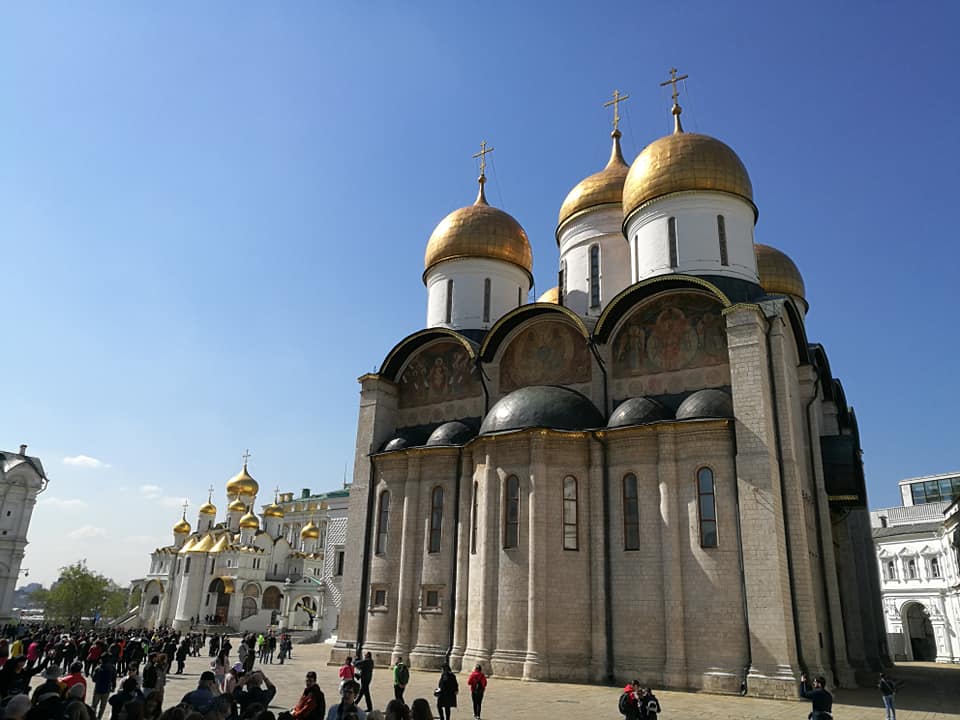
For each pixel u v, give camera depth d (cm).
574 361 3384
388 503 3534
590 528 2917
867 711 2172
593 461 2986
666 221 3419
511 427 3052
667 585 2689
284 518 11812
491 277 4103
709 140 3484
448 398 3728
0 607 6956
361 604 3466
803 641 2512
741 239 3378
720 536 2664
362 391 3850
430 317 4184
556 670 2730
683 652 2606
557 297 4650
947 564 6619
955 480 8369
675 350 3119
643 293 3177
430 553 3288
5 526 7125
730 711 2100
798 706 2220
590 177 4194
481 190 4528
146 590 9956
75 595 11325
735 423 2755
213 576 8725
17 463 7275
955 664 5581
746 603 2545
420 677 2897
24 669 1708
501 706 2127
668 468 2808
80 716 938
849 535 3869
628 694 1619
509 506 2986
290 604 8675
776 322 2923
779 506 2638
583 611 2820
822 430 3634
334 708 1092
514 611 2830
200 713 926
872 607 3888
